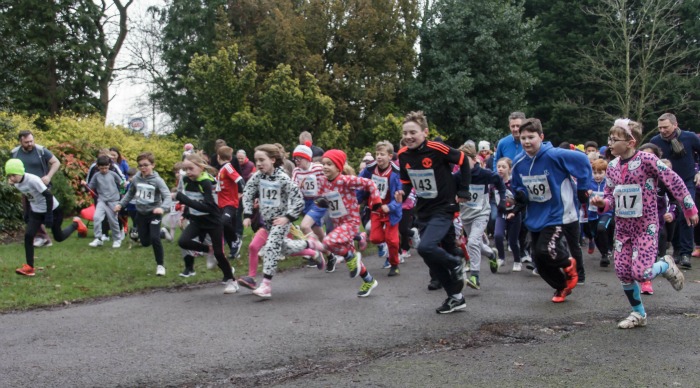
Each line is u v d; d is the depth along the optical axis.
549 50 37.69
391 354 5.27
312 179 9.85
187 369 4.91
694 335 5.75
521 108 30.38
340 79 26.08
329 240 7.57
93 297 7.68
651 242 5.99
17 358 5.20
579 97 35.00
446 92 27.73
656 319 6.37
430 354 5.25
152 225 9.01
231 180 9.87
